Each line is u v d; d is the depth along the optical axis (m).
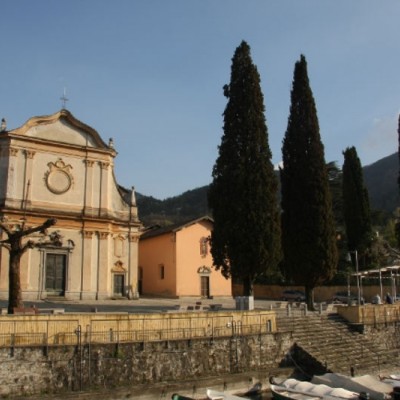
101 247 40.53
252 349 26.02
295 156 38.56
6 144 37.56
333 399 19.92
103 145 41.81
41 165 38.84
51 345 20.41
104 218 40.59
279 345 27.09
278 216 33.28
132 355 22.27
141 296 50.41
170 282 49.47
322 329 31.06
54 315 21.00
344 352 28.91
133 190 44.09
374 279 51.44
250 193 32.56
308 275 36.78
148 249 54.34
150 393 21.08
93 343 21.44
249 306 28.69
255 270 32.16
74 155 40.50
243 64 34.97
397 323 36.16
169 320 23.89
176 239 49.31
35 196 38.19
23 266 36.75
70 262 38.94
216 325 25.33
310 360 26.70
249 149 33.31
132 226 43.34
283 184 39.03
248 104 34.12
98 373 21.30
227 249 32.56
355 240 53.94
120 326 22.47
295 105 39.41
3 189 36.97
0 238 35.81
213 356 24.62
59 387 20.31
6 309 26.39
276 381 23.38
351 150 56.44
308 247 36.66
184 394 21.94
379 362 28.94
